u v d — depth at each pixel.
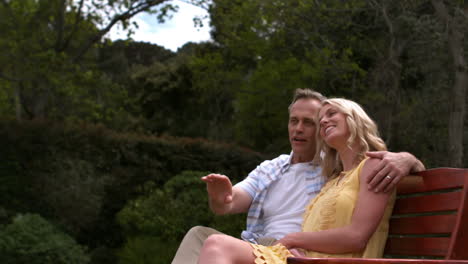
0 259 7.35
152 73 21.22
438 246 1.98
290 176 2.97
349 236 2.07
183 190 9.12
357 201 2.16
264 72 11.92
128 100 16.45
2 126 9.52
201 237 2.64
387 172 2.09
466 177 1.90
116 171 10.09
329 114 2.47
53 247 7.71
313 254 2.16
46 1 13.75
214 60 12.80
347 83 10.41
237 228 8.71
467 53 7.73
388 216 2.21
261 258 1.84
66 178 9.60
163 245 8.16
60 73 13.15
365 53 10.79
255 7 10.95
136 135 10.68
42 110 13.96
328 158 2.70
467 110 7.97
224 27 12.77
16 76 13.19
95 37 14.87
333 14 10.26
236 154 10.91
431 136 8.77
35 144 9.61
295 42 11.27
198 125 19.61
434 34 8.09
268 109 12.73
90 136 10.10
